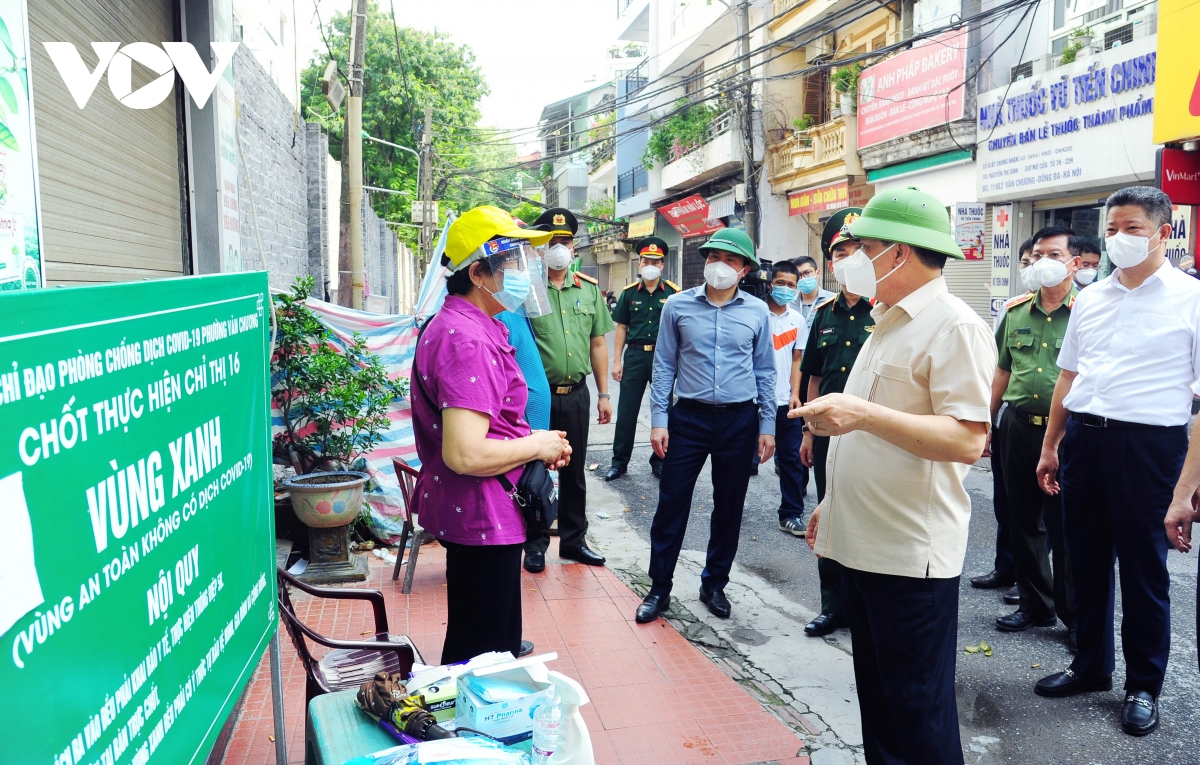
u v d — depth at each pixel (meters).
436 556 5.62
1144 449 3.42
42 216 2.78
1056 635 4.42
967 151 12.92
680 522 4.58
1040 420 4.26
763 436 4.61
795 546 6.09
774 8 18.91
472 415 2.55
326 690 2.71
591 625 4.50
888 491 2.63
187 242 4.53
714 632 4.48
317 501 4.93
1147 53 9.71
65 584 1.27
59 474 1.26
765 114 19.55
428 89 28.31
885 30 15.98
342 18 27.53
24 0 2.42
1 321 1.12
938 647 2.63
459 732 2.17
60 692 1.25
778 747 3.28
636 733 3.37
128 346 1.48
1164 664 3.50
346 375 5.59
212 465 1.89
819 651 4.27
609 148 34.41
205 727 1.83
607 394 5.91
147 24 4.03
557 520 6.12
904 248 2.62
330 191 12.78
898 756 2.85
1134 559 3.47
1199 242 9.53
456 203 38.47
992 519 6.59
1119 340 3.52
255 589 2.22
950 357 2.52
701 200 22.81
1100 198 11.02
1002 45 11.23
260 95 7.25
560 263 5.19
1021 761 3.25
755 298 4.57
